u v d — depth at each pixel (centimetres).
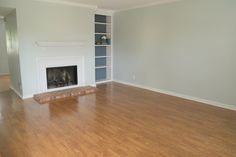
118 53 659
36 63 473
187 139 278
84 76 571
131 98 480
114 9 610
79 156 237
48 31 480
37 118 351
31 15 448
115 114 372
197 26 430
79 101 452
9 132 298
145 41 558
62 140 275
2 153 241
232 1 371
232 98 394
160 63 526
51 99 456
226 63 394
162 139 279
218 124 328
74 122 335
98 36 662
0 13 495
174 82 498
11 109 396
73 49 534
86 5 535
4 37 792
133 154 241
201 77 440
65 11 502
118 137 284
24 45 449
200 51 433
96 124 327
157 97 489
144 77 580
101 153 243
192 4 432
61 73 547
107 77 710
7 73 814
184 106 420
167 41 498
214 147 257
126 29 613
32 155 238
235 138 281
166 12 489
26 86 466
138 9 562
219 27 395
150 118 354
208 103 434
